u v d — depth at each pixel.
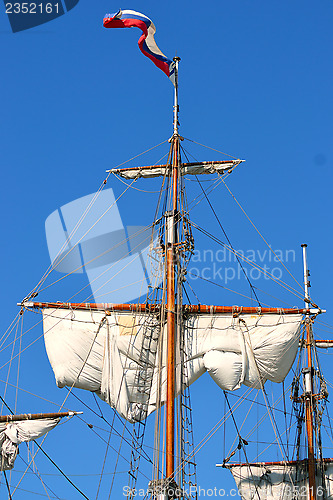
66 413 36.66
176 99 44.84
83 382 39.88
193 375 40.34
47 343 40.41
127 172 44.06
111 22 43.59
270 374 40.94
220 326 41.16
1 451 35.56
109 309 41.00
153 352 40.53
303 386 50.19
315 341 53.38
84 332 40.47
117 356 40.25
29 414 36.19
